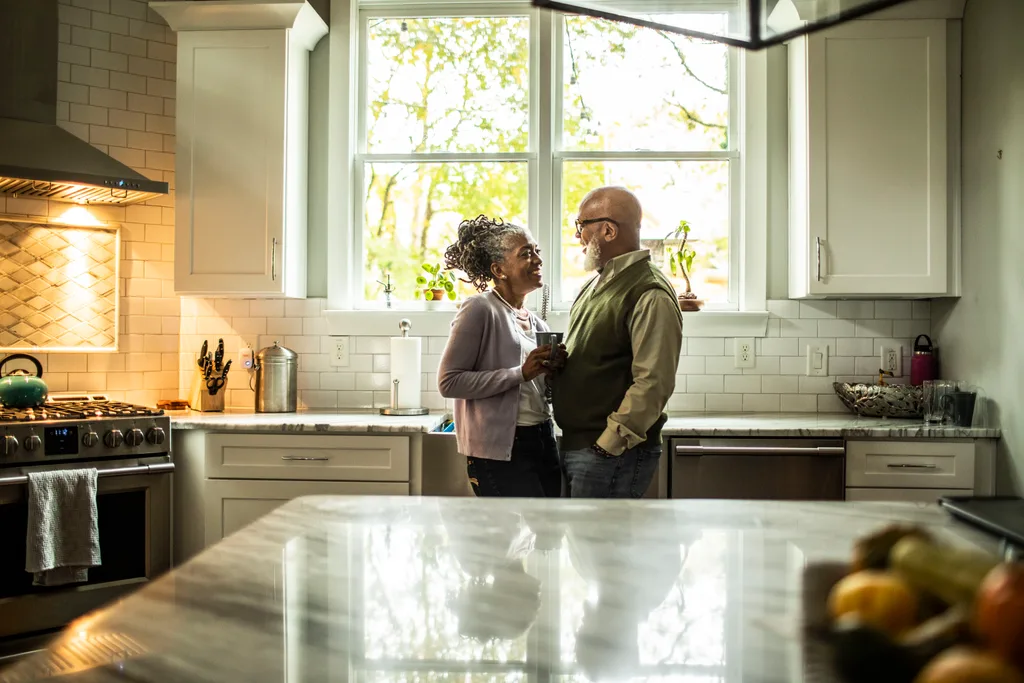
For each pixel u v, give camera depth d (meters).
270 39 3.37
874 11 1.41
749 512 1.32
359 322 3.60
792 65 3.45
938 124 3.23
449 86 3.68
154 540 2.92
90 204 3.48
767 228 3.55
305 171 3.62
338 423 2.98
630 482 2.34
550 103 3.59
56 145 3.03
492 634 0.76
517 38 3.67
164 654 0.70
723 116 3.62
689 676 0.67
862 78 3.24
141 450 2.91
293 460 2.98
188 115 3.37
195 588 0.90
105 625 0.78
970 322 3.18
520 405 2.48
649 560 1.03
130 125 3.55
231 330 3.65
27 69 3.12
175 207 3.37
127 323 3.56
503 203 3.66
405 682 0.65
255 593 0.88
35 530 2.63
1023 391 2.81
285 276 3.38
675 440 2.90
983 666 0.46
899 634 0.58
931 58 3.23
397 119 3.69
